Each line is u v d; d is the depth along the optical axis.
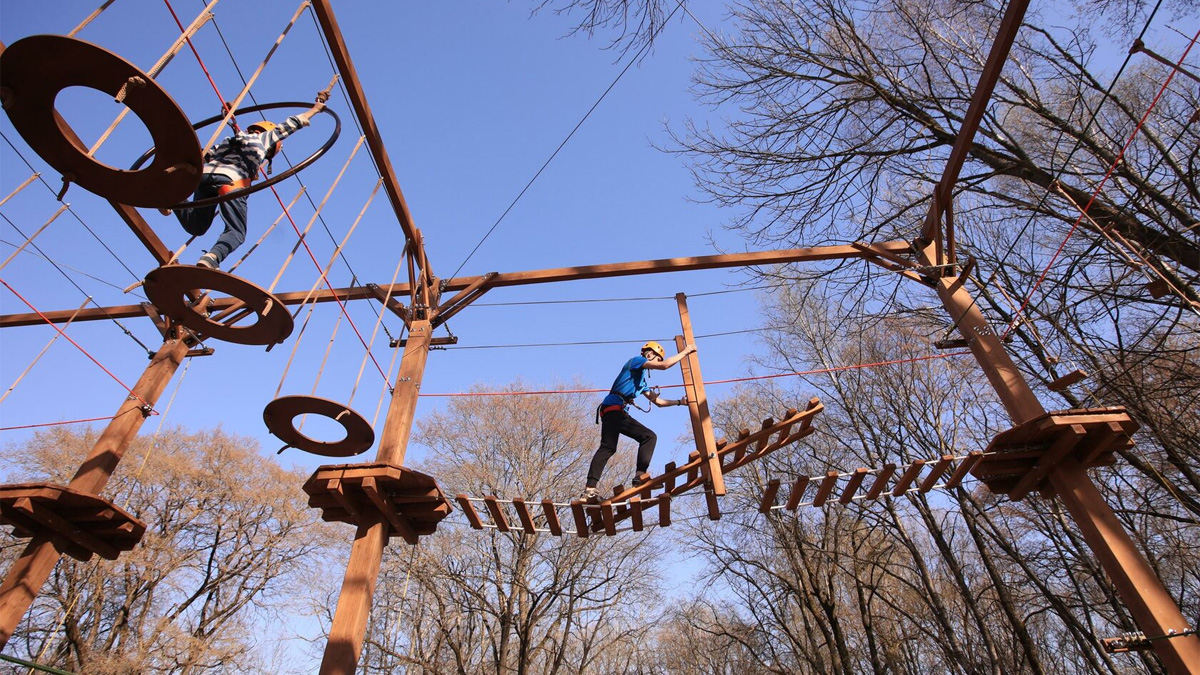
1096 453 5.76
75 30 3.49
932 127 9.95
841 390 18.84
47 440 21.78
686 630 26.03
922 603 20.23
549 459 23.92
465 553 21.94
